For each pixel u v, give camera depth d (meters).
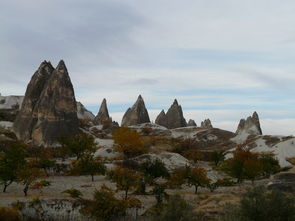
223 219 22.58
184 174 54.44
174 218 24.66
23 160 49.97
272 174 67.56
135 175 48.25
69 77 102.94
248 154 64.62
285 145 102.62
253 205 22.12
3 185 48.66
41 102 98.12
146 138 106.75
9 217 31.73
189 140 112.88
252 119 157.12
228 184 58.59
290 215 21.58
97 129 126.44
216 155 84.19
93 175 62.31
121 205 37.47
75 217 36.38
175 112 170.38
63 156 74.31
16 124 103.25
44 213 36.16
